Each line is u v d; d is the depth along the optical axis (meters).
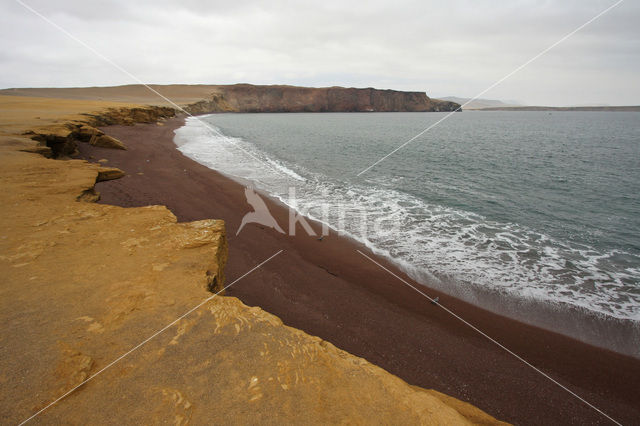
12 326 2.45
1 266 3.29
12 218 4.54
